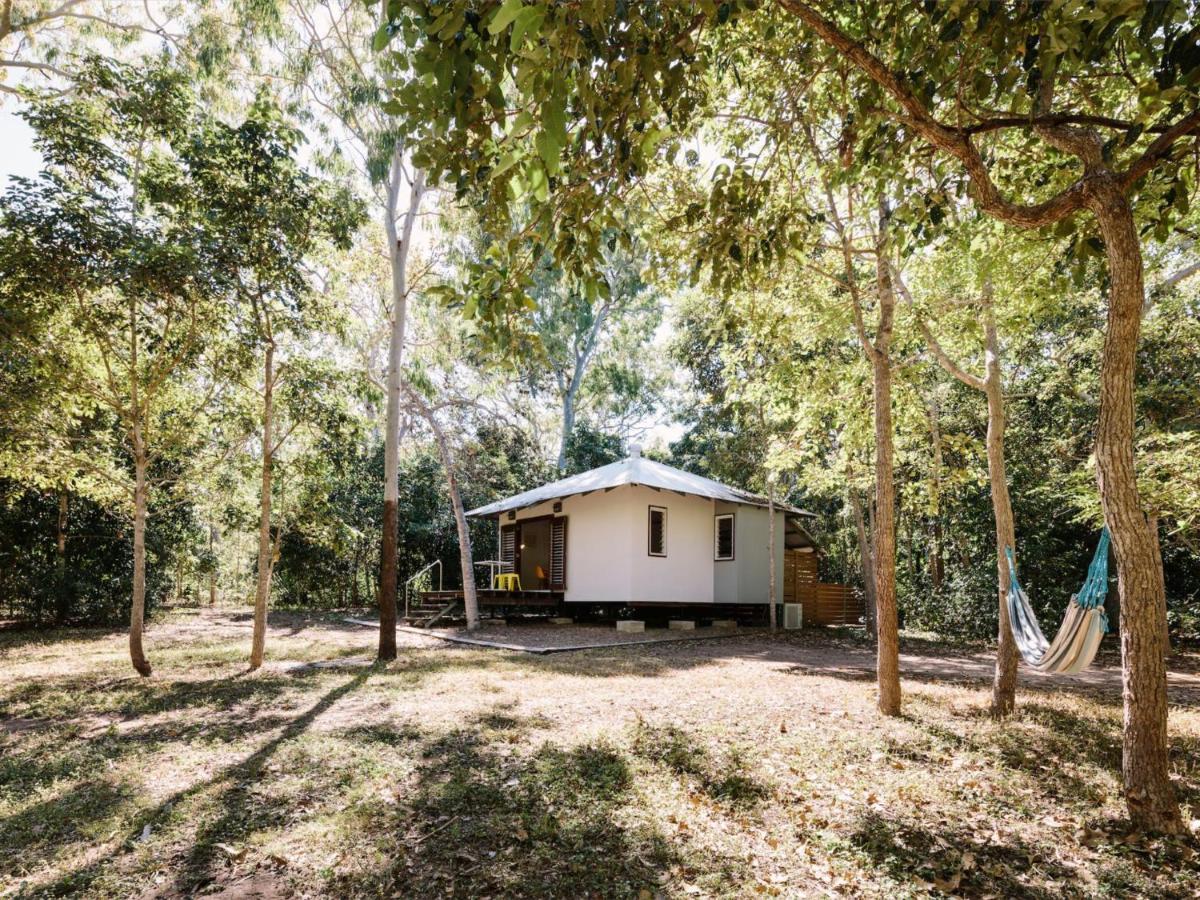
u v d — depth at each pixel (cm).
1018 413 1466
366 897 343
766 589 1878
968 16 324
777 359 960
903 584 1809
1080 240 536
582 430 2834
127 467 1422
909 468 1443
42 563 1553
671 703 737
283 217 886
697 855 386
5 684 877
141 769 528
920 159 523
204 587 2938
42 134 784
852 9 461
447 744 588
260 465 1080
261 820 429
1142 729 444
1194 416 991
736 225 469
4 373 812
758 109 621
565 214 371
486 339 384
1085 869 388
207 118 907
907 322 808
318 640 1379
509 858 383
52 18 1431
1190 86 296
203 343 938
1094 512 991
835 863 382
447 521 2392
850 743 585
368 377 1143
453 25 226
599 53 275
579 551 1784
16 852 391
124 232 821
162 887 353
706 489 1756
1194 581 1404
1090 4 274
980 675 979
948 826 435
